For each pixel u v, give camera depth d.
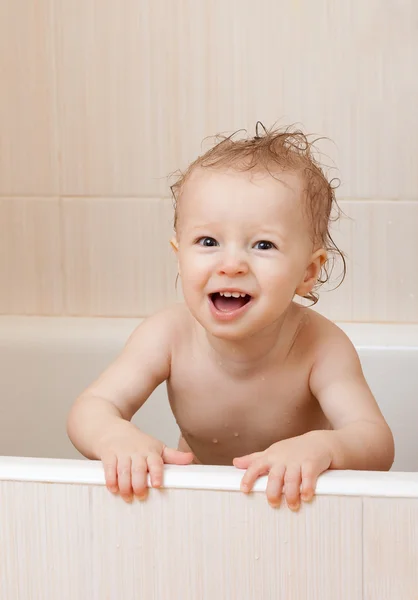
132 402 1.09
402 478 0.83
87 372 1.58
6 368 1.59
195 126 1.65
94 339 1.58
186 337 1.12
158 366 1.11
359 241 1.65
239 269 0.95
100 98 1.66
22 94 1.67
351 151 1.63
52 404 1.58
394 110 1.61
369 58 1.60
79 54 1.65
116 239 1.69
